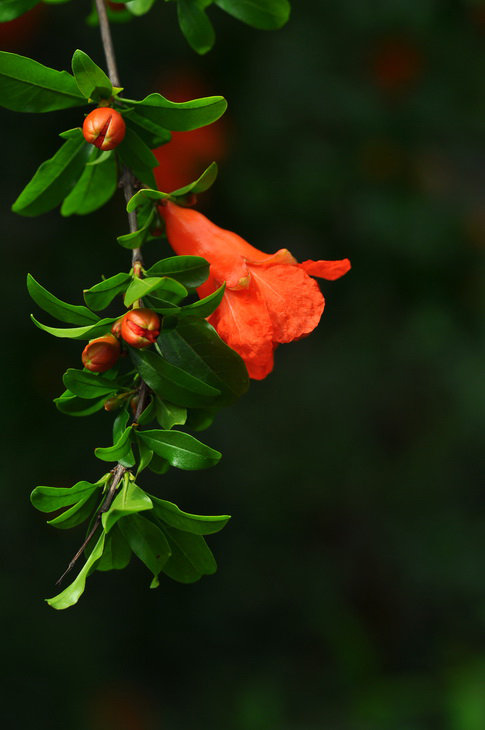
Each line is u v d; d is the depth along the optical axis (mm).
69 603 763
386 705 1974
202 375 807
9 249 1650
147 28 1604
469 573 2070
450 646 2113
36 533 1798
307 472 1993
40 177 838
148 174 829
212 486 1970
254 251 839
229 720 2049
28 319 1627
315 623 2135
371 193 1772
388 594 2199
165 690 2098
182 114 813
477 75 1795
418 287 1837
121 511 769
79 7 1571
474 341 1868
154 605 2062
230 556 2078
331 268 845
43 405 1637
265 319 828
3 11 863
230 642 2164
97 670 1963
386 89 1776
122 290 802
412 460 2053
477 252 1807
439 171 1847
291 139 1739
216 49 1649
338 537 2135
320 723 2000
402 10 1733
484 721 1826
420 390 2004
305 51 1719
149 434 792
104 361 799
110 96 813
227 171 1688
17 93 814
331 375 1976
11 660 1858
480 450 2059
